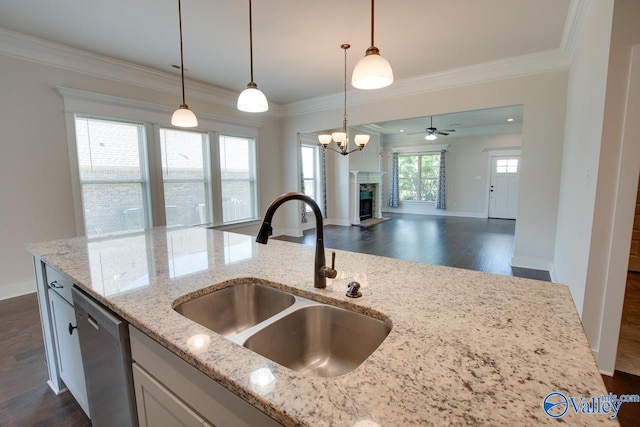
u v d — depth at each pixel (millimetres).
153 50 3428
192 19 2756
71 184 3486
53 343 1735
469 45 3357
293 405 562
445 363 679
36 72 3197
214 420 728
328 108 5484
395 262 1506
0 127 3021
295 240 6004
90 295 1205
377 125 7992
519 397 571
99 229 3758
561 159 3648
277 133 6160
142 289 1168
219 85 4746
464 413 533
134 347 990
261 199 5867
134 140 4020
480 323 868
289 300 1192
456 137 9086
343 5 2561
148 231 2404
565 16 2758
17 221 3164
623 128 1767
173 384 840
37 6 2525
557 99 3609
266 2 2502
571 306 979
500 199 8609
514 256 4078
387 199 10523
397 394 583
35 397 1765
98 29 2930
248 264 1496
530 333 810
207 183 4926
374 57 1654
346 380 628
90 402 1337
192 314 1145
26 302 3021
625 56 1729
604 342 1886
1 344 2287
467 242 5594
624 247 1812
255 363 698
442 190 9312
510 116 6902
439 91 4320
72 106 3422
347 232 6750
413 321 882
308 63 3832
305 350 1081
